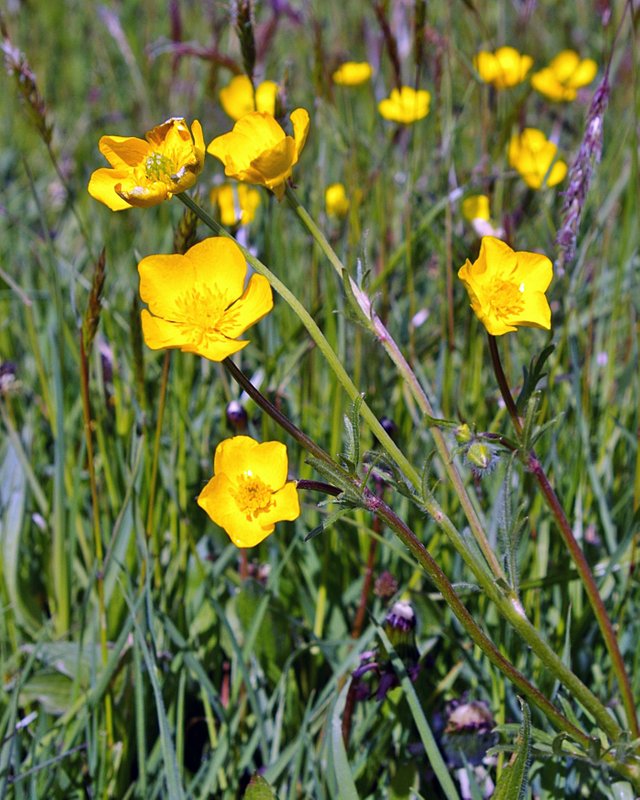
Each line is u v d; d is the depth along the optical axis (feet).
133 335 1.25
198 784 1.23
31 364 1.72
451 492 1.42
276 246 1.67
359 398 1.01
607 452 1.49
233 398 1.49
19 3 2.95
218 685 1.34
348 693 1.19
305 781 1.22
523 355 1.59
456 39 2.30
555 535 1.39
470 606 1.36
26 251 2.01
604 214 1.77
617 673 1.11
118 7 3.22
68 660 1.32
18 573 1.39
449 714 1.25
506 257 1.07
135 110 2.37
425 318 1.68
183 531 1.36
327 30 2.74
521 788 1.05
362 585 1.37
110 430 1.50
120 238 2.02
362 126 2.23
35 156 2.53
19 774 1.17
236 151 1.10
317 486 1.05
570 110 2.23
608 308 1.65
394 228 1.82
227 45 2.65
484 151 1.69
